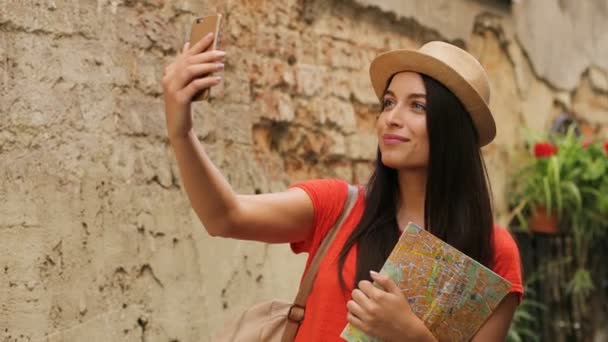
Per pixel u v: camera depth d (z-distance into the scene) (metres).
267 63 5.37
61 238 3.68
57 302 3.63
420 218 2.88
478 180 2.84
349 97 6.09
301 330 2.78
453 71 2.75
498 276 2.69
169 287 4.26
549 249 8.16
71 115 3.81
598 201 7.98
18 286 3.47
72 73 3.84
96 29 4.02
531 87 8.62
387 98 2.89
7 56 3.54
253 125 5.27
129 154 4.13
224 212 2.67
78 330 3.72
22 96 3.58
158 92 4.39
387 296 2.63
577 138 8.88
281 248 5.27
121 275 3.99
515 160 8.23
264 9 5.39
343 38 6.10
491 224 2.85
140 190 4.17
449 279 2.70
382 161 2.86
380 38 6.52
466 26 7.53
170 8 4.55
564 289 8.21
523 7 8.48
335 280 2.75
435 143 2.79
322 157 5.80
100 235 3.89
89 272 3.80
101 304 3.86
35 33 3.67
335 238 2.84
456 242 2.80
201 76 2.47
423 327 2.65
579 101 9.51
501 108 8.17
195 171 2.59
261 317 2.87
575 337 8.23
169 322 4.23
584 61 9.48
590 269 8.55
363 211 2.88
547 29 8.85
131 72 4.23
